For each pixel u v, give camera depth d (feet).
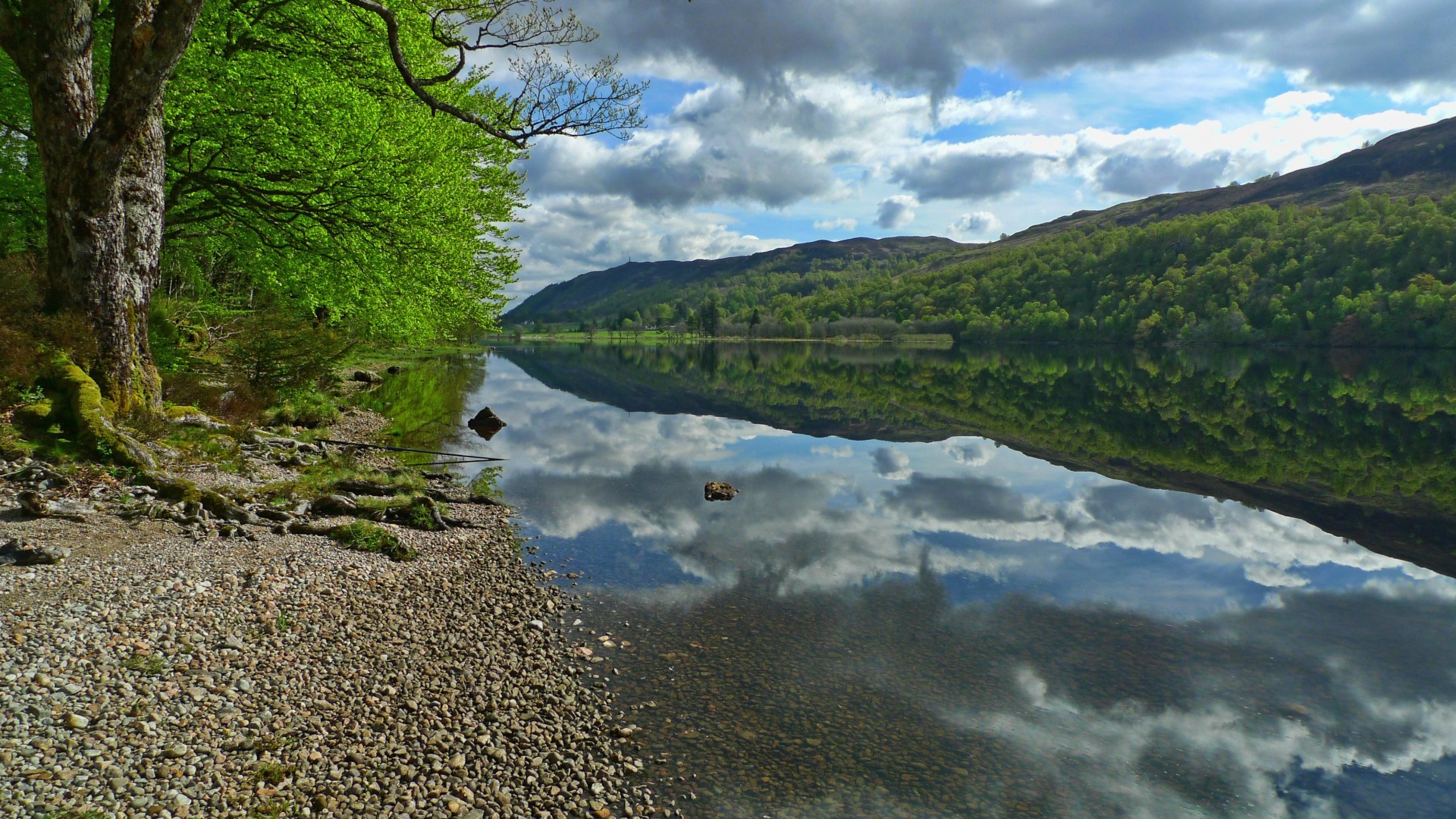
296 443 50.08
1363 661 25.86
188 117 47.78
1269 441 76.64
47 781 13.34
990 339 575.38
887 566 35.40
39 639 17.67
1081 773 18.83
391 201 56.24
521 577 31.32
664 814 16.43
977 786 18.08
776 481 55.42
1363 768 19.29
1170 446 73.72
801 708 21.57
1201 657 25.98
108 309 37.50
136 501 29.55
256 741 16.26
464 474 53.42
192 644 19.52
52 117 34.35
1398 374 193.98
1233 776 18.88
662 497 48.52
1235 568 36.14
